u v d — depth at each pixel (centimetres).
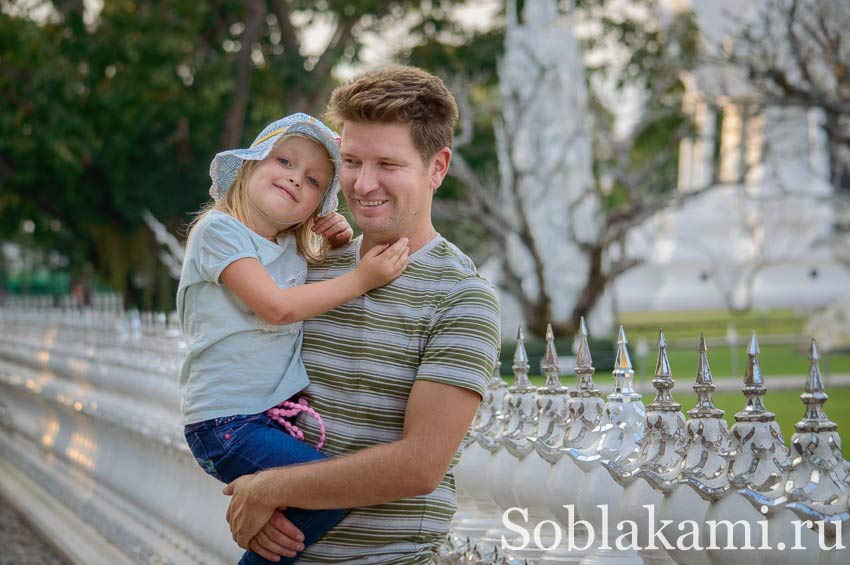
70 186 2402
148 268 2673
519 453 304
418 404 252
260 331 281
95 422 677
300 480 256
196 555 477
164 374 552
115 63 2259
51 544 694
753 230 3475
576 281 1961
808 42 1327
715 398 1122
